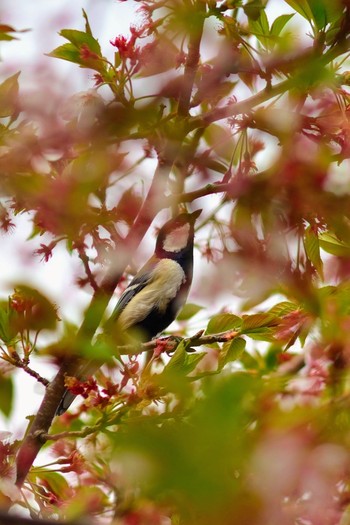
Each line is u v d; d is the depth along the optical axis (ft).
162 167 19.81
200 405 7.91
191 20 12.91
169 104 20.42
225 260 16.07
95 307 16.03
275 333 21.47
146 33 21.31
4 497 20.42
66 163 15.15
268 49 23.53
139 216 20.66
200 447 7.53
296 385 14.55
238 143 22.03
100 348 11.02
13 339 23.15
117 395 20.21
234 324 22.09
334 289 19.85
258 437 8.69
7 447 21.80
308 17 20.70
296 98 20.33
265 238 16.28
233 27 21.27
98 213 16.89
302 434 9.12
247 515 7.75
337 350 16.52
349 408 10.99
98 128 14.55
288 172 15.58
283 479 8.26
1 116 14.90
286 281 17.08
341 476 9.16
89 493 21.56
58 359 16.67
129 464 7.42
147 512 15.20
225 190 20.29
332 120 18.74
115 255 20.45
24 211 17.08
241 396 7.91
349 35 19.98
